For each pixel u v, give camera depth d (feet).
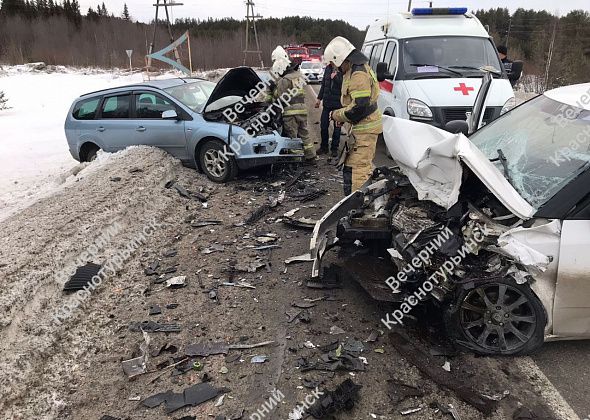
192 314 12.48
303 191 22.17
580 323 10.07
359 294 13.12
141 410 9.23
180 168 24.79
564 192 9.86
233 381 9.91
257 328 11.75
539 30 119.85
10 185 26.94
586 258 9.57
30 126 43.55
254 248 16.30
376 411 8.99
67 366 10.56
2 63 114.73
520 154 11.75
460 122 16.29
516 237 9.71
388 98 27.12
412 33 27.55
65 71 108.88
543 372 9.99
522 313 10.36
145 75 95.40
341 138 33.42
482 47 27.09
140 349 11.05
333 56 16.58
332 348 10.84
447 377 9.79
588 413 8.84
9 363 9.94
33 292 12.39
